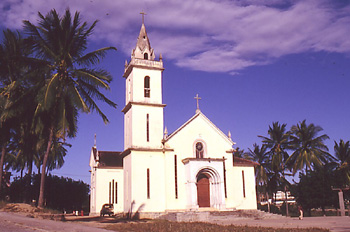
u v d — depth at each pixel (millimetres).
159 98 44219
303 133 59375
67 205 67688
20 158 53719
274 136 62312
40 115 29000
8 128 33594
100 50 29812
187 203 41312
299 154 58906
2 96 31219
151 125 42938
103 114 30516
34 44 28406
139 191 40469
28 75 28234
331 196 58000
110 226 24281
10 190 59469
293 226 27297
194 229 22453
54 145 54469
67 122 28141
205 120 45250
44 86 27406
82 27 29359
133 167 40812
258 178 66875
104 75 30234
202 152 44250
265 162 66250
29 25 27766
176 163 42625
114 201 54062
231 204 43531
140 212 39688
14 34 31578
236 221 35781
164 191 41406
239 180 46250
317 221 33469
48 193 64375
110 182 54875
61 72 28484
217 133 45406
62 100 28156
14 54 30875
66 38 28828
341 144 64188
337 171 59938
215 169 42719
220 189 42438
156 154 42312
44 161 28469
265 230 22234
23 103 28938
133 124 42125
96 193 53812
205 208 41781
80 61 29828
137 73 43938
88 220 34312
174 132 43375
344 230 22531
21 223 18391
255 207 45906
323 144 58750
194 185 41125
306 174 62281
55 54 29000
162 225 25516
